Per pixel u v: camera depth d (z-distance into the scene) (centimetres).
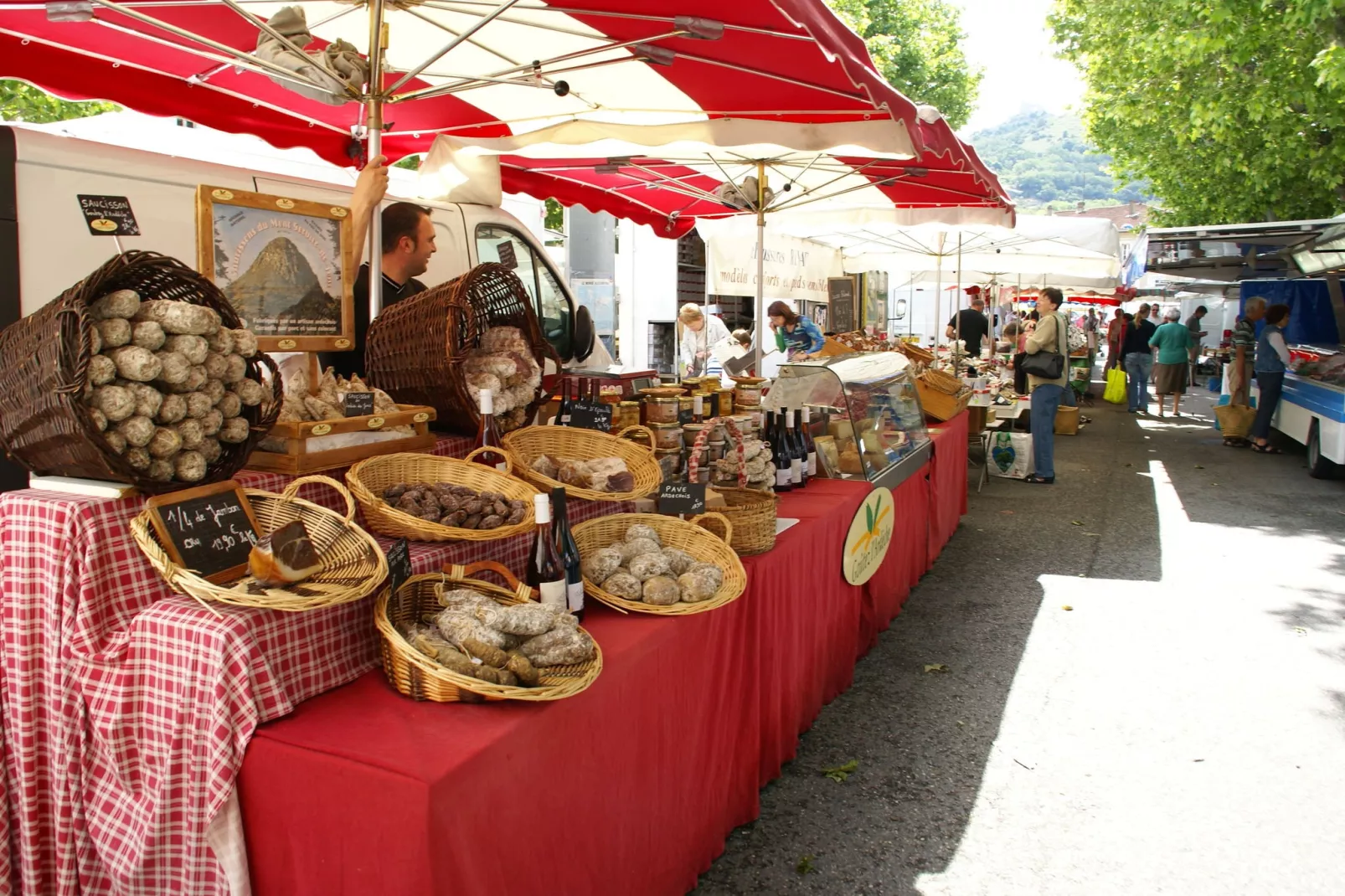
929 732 408
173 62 455
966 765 378
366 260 394
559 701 204
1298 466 1140
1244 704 437
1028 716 424
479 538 241
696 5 297
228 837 185
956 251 1055
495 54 411
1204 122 1534
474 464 281
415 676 200
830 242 1161
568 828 209
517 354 331
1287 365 1227
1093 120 1945
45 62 430
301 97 513
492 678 195
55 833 206
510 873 188
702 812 290
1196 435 1453
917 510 612
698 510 321
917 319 2272
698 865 291
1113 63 1669
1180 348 1681
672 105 452
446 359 296
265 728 187
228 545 211
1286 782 364
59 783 204
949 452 721
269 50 335
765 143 432
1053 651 507
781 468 445
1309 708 432
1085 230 859
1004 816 340
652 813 254
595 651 220
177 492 205
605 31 355
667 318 1277
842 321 1170
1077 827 332
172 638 189
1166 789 360
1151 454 1245
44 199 337
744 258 961
